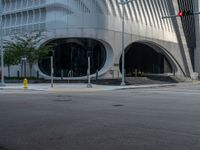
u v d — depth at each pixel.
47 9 50.03
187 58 69.44
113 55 50.44
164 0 63.41
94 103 19.30
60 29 48.41
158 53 65.81
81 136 9.99
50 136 10.01
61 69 50.09
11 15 55.91
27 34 49.94
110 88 35.00
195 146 8.69
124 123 12.22
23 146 8.80
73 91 30.66
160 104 18.94
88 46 49.44
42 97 23.22
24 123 12.26
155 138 9.64
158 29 61.16
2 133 10.48
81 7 48.38
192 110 16.09
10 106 17.59
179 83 53.25
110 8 50.28
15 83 43.94
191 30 71.56
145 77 52.75
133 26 54.38
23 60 46.47
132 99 22.09
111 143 9.08
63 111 15.59
